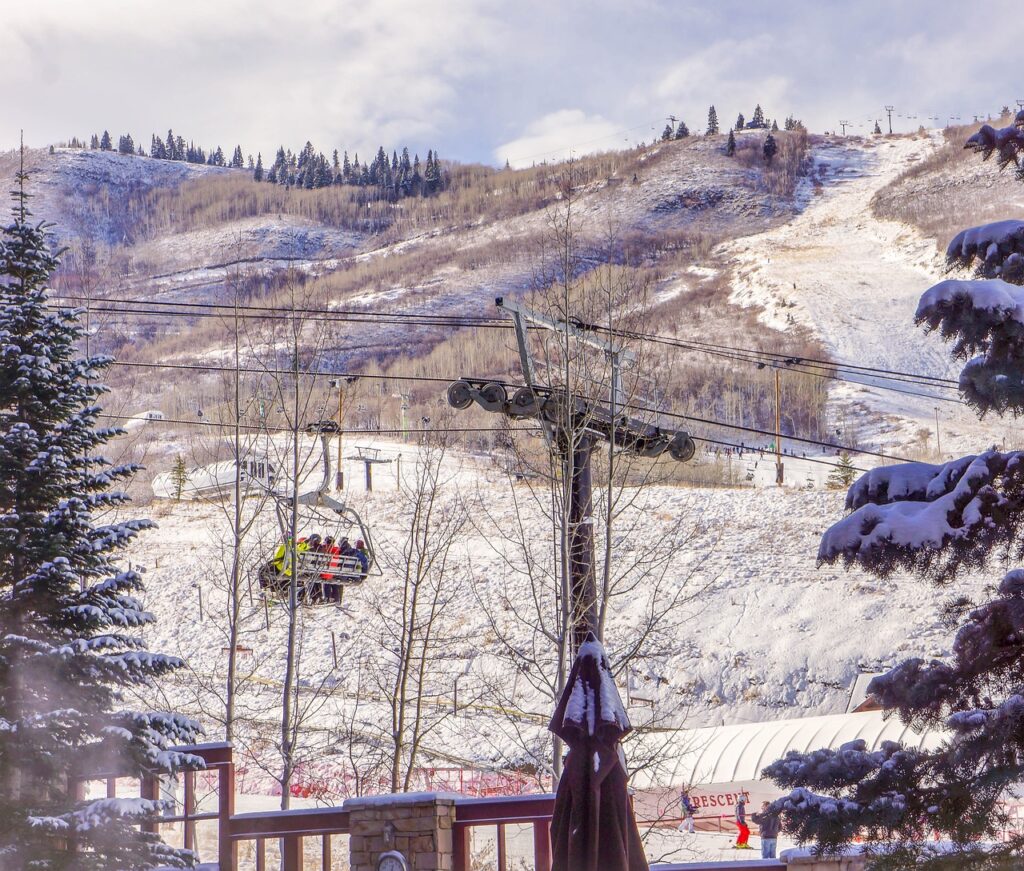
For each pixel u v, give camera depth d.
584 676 13.11
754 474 142.50
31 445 18.17
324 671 66.81
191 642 73.00
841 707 67.06
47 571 17.62
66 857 16.48
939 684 14.43
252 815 16.70
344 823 16.08
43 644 17.14
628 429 30.73
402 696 34.78
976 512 13.23
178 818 17.06
